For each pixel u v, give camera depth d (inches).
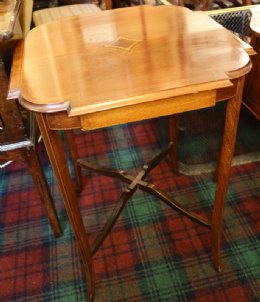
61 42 34.0
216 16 57.4
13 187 57.7
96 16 40.4
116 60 29.5
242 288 40.1
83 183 56.6
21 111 37.5
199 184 54.9
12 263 45.4
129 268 43.4
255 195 51.7
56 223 46.3
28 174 60.3
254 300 38.8
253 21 51.5
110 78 26.7
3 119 34.1
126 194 43.9
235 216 48.7
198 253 44.4
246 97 59.7
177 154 57.2
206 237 46.3
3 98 32.8
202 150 61.7
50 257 45.7
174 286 41.0
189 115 70.0
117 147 64.7
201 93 26.0
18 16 37.5
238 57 28.1
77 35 35.4
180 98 25.8
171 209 50.8
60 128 25.3
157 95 24.4
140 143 65.2
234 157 59.0
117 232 48.2
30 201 54.8
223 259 43.3
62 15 69.4
